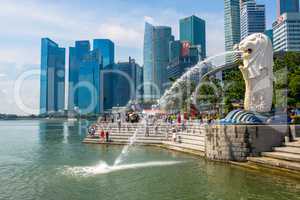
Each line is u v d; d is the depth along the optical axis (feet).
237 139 93.81
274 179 74.84
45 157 127.85
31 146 182.60
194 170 88.74
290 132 93.40
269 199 61.05
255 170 84.53
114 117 233.96
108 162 108.47
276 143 92.63
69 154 135.74
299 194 63.31
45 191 71.26
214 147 100.27
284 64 194.90
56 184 77.30
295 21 501.97
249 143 92.22
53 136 284.00
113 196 66.23
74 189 72.33
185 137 142.61
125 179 80.94
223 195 64.64
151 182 77.00
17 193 70.13
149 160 109.29
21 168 101.24
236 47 111.34
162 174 85.35
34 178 84.99
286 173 77.41
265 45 102.78
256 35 103.91
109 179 81.35
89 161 112.27
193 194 66.18
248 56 103.24
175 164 99.35
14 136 288.92
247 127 92.73
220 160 97.96
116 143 173.68
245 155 92.38
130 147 153.28
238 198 62.34
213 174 82.38
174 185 73.61
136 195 66.59
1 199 65.67
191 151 123.85
